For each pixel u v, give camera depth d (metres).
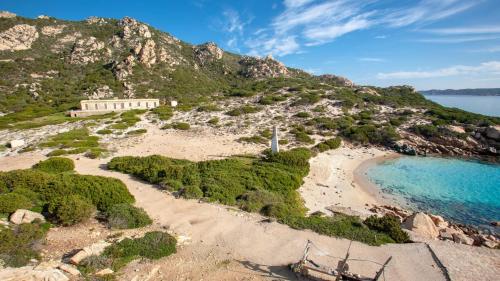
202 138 47.56
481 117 58.78
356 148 47.91
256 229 17.00
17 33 129.50
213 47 168.38
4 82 92.56
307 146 44.91
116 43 135.00
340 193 27.55
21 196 18.03
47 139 43.16
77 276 11.62
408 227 18.81
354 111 67.62
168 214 18.80
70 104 79.19
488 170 37.50
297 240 15.82
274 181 25.88
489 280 12.66
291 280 12.43
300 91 84.44
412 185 31.64
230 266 13.27
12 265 11.73
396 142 48.81
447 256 14.59
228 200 21.28
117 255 13.23
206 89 110.50
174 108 70.69
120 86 98.38
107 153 36.72
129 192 20.88
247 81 140.00
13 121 58.31
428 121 58.06
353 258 14.27
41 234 14.48
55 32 143.62
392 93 99.62
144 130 51.31
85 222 17.02
